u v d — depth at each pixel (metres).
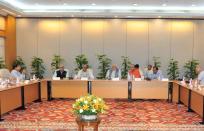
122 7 10.41
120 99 9.47
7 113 7.14
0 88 6.65
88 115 4.01
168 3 9.44
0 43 10.85
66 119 6.45
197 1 9.03
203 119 6.16
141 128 5.63
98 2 9.36
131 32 11.84
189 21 11.79
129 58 11.88
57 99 9.48
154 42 11.84
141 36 11.84
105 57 11.84
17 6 10.30
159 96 9.02
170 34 11.80
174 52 11.84
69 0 9.01
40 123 6.05
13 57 11.56
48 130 5.45
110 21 11.84
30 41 11.94
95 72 11.95
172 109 7.77
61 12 10.67
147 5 9.91
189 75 11.64
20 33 11.92
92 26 11.88
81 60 11.52
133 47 11.87
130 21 11.83
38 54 11.96
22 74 9.43
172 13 10.64
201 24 11.77
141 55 11.87
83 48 11.91
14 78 8.38
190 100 7.45
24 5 10.10
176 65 11.67
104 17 11.66
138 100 9.27
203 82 8.12
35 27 11.92
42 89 9.27
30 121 6.25
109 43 11.88
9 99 6.97
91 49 11.92
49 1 9.21
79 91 9.14
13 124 5.96
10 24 11.24
